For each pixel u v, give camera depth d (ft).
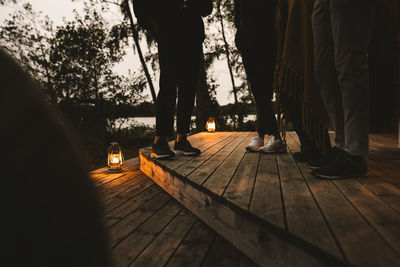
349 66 5.22
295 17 6.77
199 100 35.24
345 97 5.42
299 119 7.97
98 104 34.32
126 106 35.63
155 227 6.28
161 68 9.18
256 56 9.07
